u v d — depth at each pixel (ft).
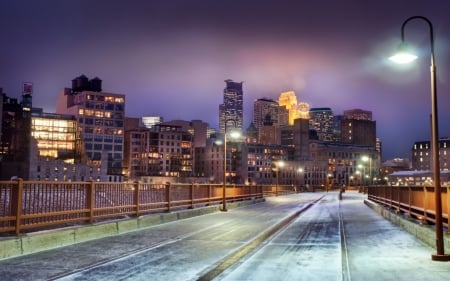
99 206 70.03
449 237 51.42
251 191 193.77
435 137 48.52
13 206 50.29
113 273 40.91
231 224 89.30
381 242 61.77
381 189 139.13
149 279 38.60
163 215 91.66
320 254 52.26
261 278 39.24
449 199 54.03
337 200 223.10
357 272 41.24
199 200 121.70
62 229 57.82
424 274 39.96
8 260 46.11
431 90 49.83
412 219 78.79
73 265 44.06
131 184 81.05
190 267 43.96
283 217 108.06
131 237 66.64
